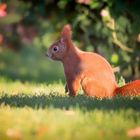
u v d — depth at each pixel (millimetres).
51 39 18875
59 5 18125
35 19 19375
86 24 17719
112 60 16578
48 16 18688
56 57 12805
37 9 18766
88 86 12508
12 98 12422
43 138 9188
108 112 10594
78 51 12781
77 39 17875
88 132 9414
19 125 9891
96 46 17812
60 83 16484
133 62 16922
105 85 12461
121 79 15258
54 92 13445
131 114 10414
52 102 11672
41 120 10031
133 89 12406
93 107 11102
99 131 9461
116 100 11672
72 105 11250
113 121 10008
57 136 9250
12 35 22641
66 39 12773
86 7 17578
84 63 12633
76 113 10383
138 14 16844
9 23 21781
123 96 12195
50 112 10531
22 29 20406
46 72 28656
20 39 22969
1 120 10180
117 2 16781
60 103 11547
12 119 10234
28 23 19688
